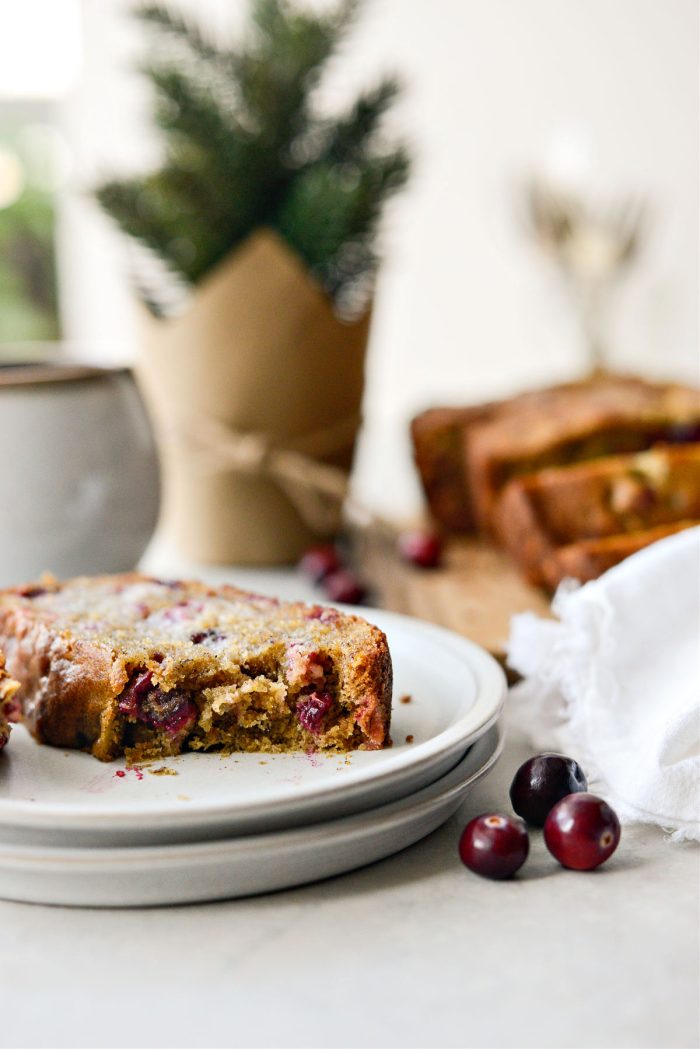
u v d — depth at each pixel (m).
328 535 0.71
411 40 1.23
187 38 0.68
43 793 0.45
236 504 0.69
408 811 0.42
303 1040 0.38
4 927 0.41
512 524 0.65
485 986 0.39
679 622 0.48
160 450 0.62
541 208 1.21
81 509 0.58
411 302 1.29
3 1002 0.39
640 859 0.44
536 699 0.50
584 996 0.39
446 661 0.51
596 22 1.20
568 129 1.22
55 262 1.24
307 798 0.41
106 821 0.40
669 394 0.74
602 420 0.70
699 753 0.45
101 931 0.41
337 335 0.67
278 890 0.43
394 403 1.31
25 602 0.52
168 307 0.69
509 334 1.28
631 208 1.21
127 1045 0.37
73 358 0.63
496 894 0.42
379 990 0.39
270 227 0.67
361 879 0.43
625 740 0.47
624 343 1.26
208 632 0.49
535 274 1.25
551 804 0.45
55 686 0.48
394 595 0.65
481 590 0.65
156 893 0.41
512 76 1.22
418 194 1.26
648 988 0.39
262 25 0.67
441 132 1.25
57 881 0.41
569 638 0.49
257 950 0.40
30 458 0.57
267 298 0.66
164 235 0.67
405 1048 0.37
